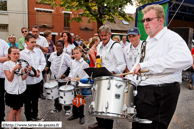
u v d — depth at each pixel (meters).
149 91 2.20
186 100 5.86
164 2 8.76
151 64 2.08
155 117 2.15
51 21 23.06
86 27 24.77
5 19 20.41
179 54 1.99
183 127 4.02
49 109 4.92
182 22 16.84
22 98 3.46
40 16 22.28
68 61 4.66
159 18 2.19
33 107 4.05
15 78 3.35
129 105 2.21
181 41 2.08
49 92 4.08
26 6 21.06
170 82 2.15
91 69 2.40
